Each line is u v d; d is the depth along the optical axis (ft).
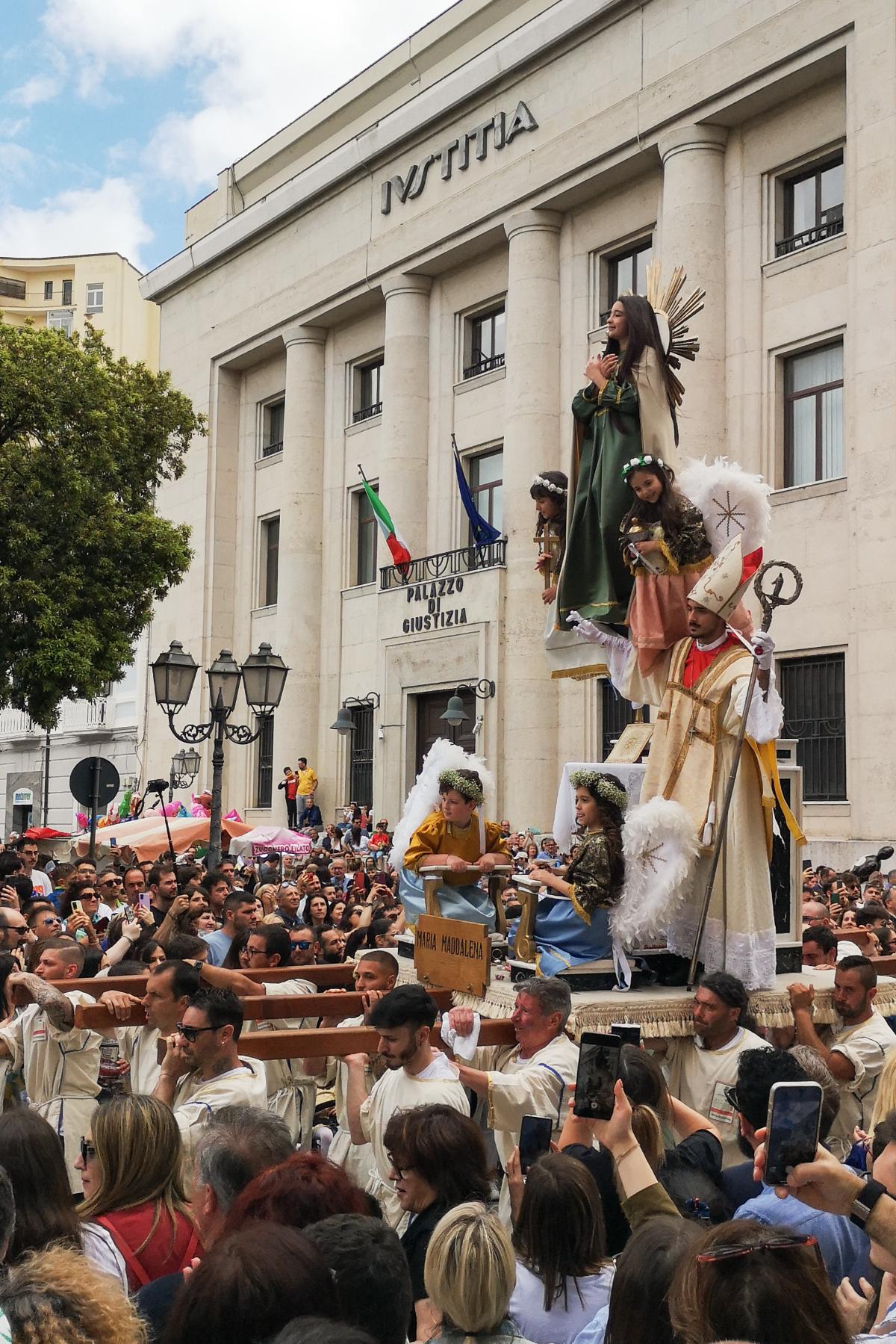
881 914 35.76
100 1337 8.72
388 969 22.71
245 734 58.80
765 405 79.20
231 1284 9.23
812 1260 9.43
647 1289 10.43
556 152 89.71
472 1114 22.67
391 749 99.35
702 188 81.30
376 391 112.37
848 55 73.20
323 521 114.83
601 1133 13.19
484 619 91.15
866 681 69.77
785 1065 15.31
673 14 82.69
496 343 100.01
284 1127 14.24
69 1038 22.68
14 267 241.96
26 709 89.15
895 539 69.15
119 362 91.91
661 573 25.91
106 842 70.13
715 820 23.67
